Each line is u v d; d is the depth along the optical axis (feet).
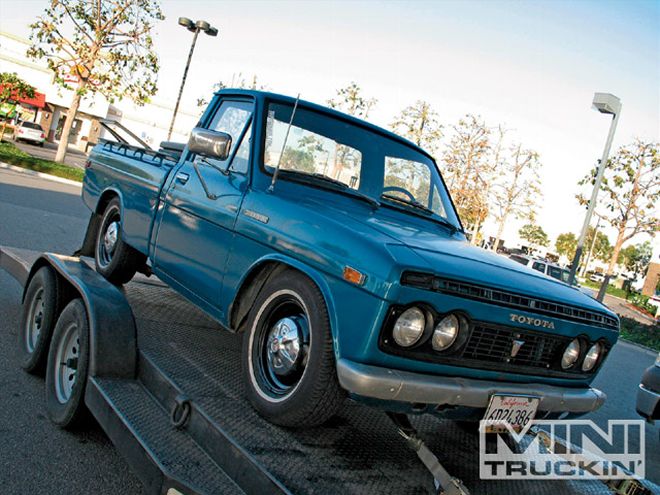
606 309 10.64
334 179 12.16
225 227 11.32
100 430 12.00
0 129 145.69
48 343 13.43
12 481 9.67
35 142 137.80
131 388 10.28
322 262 8.98
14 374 13.92
